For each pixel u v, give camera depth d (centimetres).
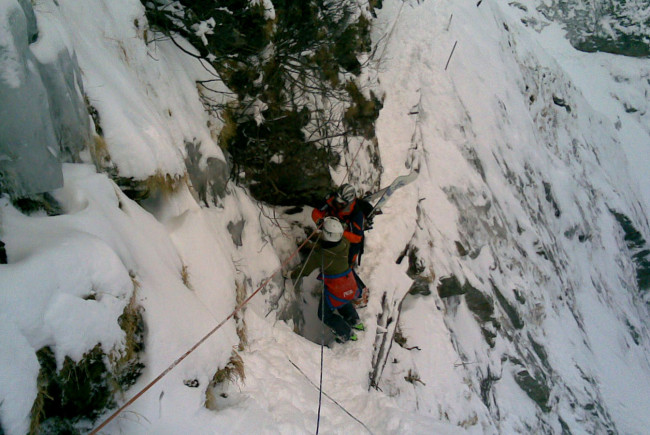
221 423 296
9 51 216
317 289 636
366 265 653
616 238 1499
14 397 177
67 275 218
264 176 596
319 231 547
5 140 221
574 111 1633
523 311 930
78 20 350
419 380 630
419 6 1054
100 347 232
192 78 486
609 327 1223
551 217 1227
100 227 264
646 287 1577
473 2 1307
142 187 344
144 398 261
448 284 748
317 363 477
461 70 1047
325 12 611
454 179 875
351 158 661
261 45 535
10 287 192
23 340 189
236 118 546
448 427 443
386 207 723
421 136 875
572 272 1216
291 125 585
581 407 937
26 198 243
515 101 1211
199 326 310
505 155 1082
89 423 237
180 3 471
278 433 327
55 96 271
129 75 381
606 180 1595
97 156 318
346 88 672
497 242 934
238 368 339
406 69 930
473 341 771
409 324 683
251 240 530
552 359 962
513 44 1406
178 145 414
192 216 391
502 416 765
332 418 394
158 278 300
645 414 1069
